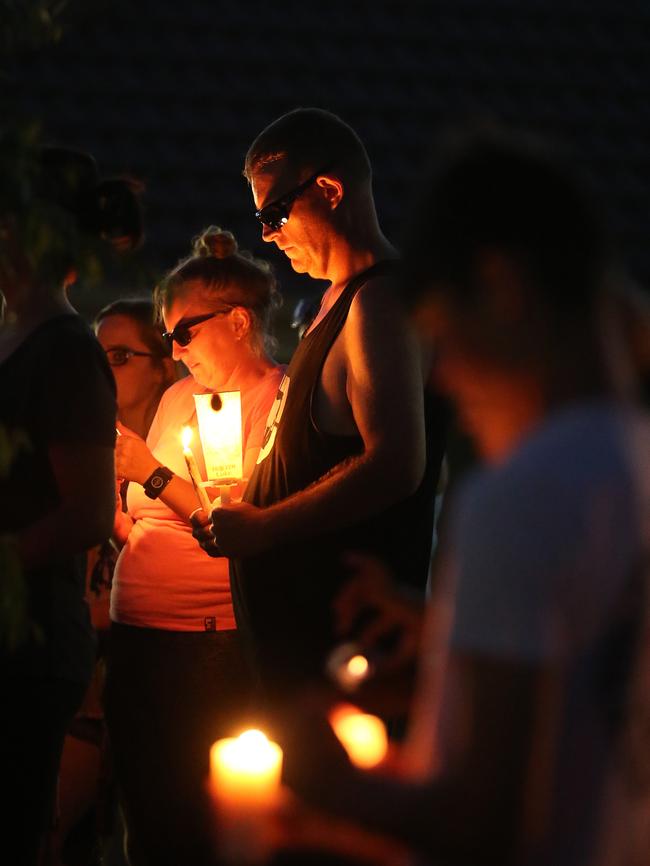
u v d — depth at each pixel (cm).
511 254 258
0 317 583
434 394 555
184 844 646
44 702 496
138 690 655
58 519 489
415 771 267
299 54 1764
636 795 254
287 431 554
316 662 536
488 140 268
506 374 262
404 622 347
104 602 733
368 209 569
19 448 492
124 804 666
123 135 1633
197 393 694
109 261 411
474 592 248
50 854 711
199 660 647
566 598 243
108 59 1711
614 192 1694
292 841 322
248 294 667
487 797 241
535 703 242
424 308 268
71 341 505
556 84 1797
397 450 517
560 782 244
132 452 650
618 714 248
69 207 485
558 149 292
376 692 362
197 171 1612
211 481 590
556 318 259
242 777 332
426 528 561
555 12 1898
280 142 562
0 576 402
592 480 247
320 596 536
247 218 1573
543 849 245
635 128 1772
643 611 249
